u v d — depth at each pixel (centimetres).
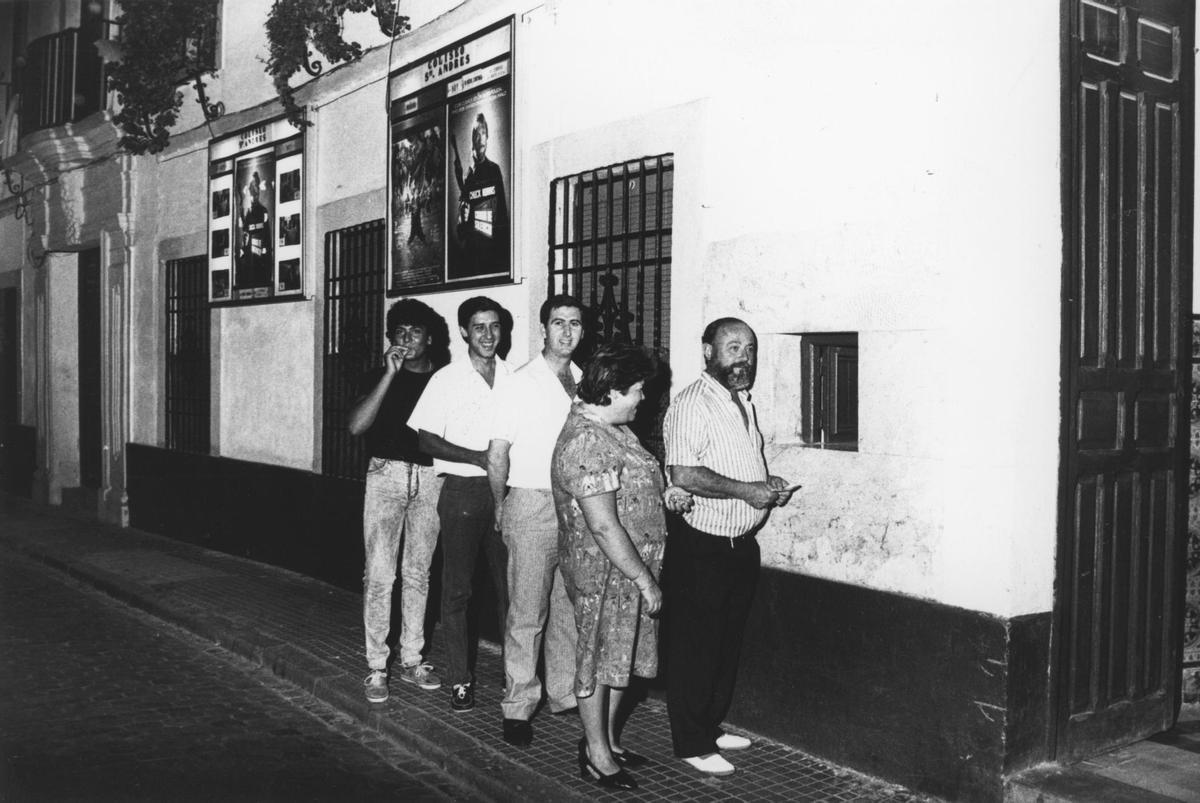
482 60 644
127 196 1117
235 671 616
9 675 595
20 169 1347
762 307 476
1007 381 390
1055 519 407
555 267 604
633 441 423
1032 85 402
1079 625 418
